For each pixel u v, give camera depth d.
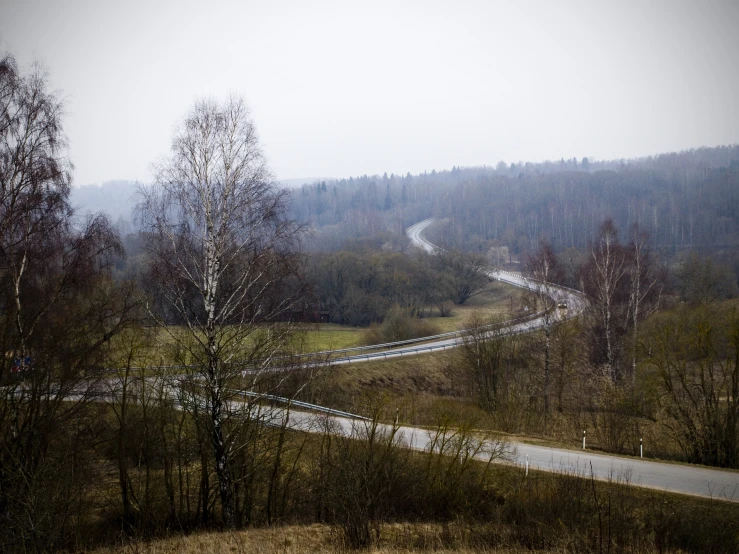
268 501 24.39
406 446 28.92
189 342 22.75
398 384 50.53
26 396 22.66
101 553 19.56
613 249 57.16
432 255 103.25
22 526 18.66
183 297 22.14
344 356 54.44
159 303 22.89
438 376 54.59
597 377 51.09
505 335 52.44
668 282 71.88
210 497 24.53
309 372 27.11
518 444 32.88
